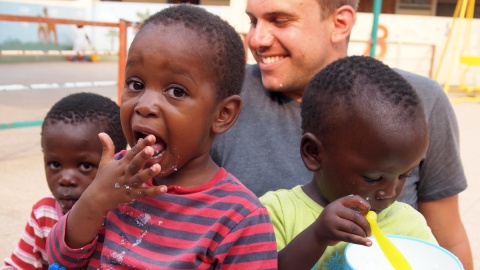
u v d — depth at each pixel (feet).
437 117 6.20
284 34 5.88
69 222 4.07
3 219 11.28
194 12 4.24
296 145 6.01
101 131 5.62
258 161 5.94
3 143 17.76
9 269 5.69
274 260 4.18
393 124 4.35
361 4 48.52
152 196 3.80
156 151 3.98
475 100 32.71
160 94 3.97
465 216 12.97
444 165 6.24
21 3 41.27
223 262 4.05
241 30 41.52
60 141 5.44
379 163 4.39
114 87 29.99
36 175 14.49
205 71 4.05
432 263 4.40
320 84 4.79
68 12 44.62
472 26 39.78
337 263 4.75
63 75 34.17
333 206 4.08
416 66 41.04
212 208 4.13
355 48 41.24
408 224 5.07
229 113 4.39
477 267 10.14
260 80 6.43
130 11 45.93
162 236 4.09
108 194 3.91
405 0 47.96
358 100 4.45
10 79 31.17
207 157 4.40
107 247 4.15
